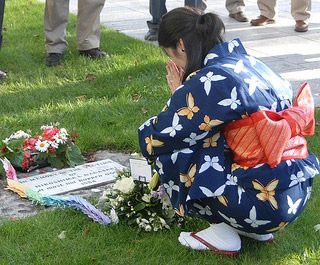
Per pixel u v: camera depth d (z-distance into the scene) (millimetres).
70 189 4574
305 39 8836
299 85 6938
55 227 3982
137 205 3975
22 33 8867
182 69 3709
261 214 3447
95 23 7578
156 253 3736
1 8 7262
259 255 3740
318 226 4012
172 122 3436
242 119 3393
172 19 3529
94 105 6094
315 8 10859
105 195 4160
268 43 8594
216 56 3488
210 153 3467
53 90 6582
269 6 9477
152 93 6504
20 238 3859
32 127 5609
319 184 4562
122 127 5629
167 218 3986
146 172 4039
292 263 3660
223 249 3701
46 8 7387
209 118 3357
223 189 3428
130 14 10398
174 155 3496
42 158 4902
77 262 3613
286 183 3410
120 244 3828
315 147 5211
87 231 3908
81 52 7688
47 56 7465
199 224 4020
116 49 7980
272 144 3332
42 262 3604
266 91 3428
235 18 9805
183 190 3541
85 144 5254
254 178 3404
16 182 4512
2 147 4914
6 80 6926
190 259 3686
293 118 3426
